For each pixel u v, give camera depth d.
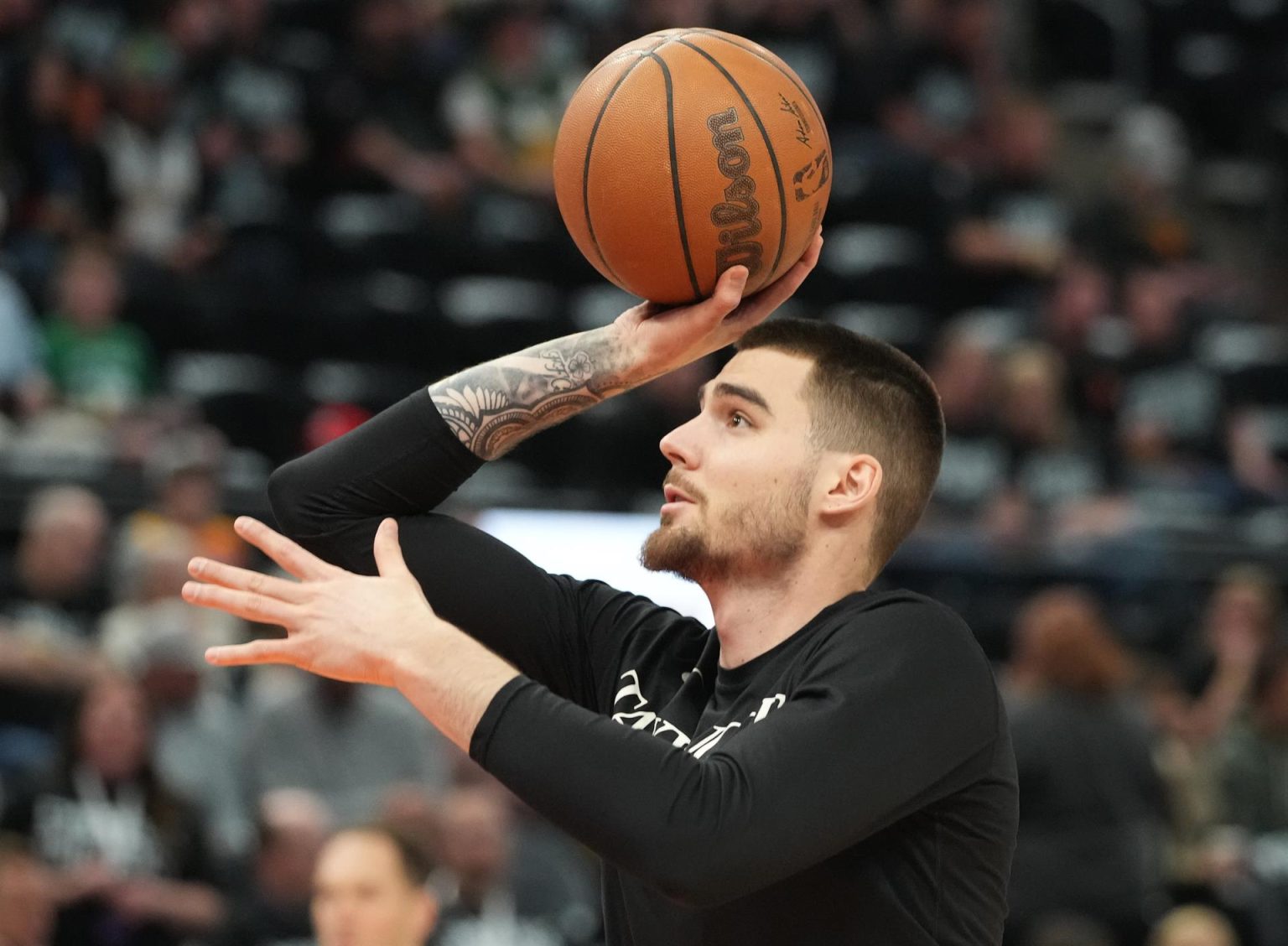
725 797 6.91
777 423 8.37
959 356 30.78
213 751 20.69
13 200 31.17
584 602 9.24
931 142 40.50
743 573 8.34
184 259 32.03
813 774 7.05
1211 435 33.72
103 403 27.09
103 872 18.72
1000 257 37.41
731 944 7.66
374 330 31.86
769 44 40.47
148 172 33.03
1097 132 46.84
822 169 8.41
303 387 30.47
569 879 20.59
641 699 8.73
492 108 38.44
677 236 8.17
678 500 8.42
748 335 8.73
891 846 7.67
